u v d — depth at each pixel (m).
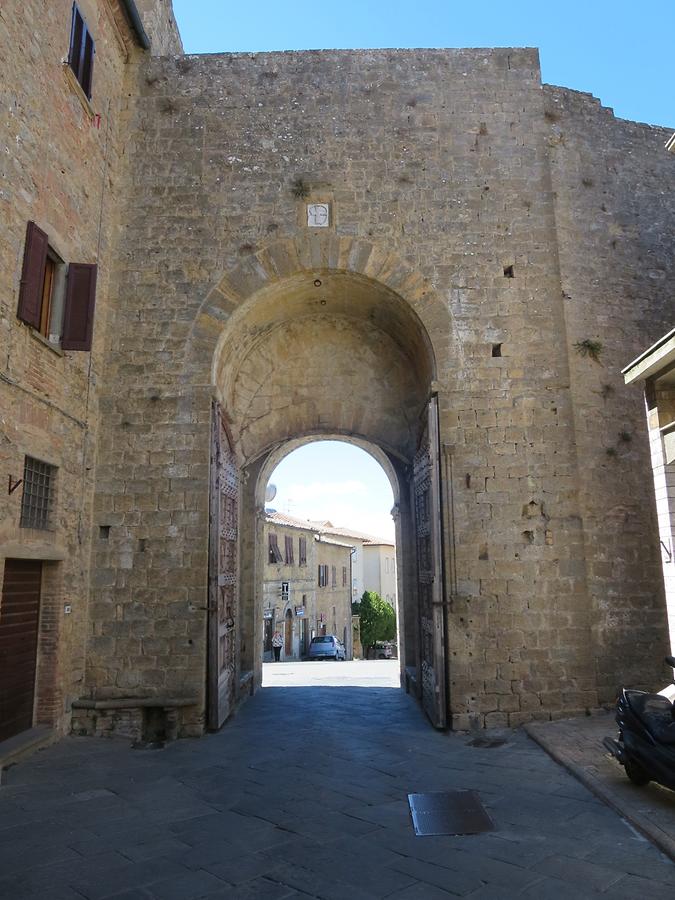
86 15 10.68
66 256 9.91
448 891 4.75
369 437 13.99
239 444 13.55
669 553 9.52
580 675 10.43
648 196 12.90
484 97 12.54
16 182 8.38
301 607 40.12
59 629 9.55
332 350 14.02
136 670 10.33
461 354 11.48
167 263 11.76
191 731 10.02
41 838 5.80
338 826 6.11
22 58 8.55
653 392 9.97
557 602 10.64
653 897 4.63
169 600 10.55
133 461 11.04
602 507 11.28
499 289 11.75
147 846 5.62
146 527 10.81
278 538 36.91
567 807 6.59
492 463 11.10
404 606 15.05
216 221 11.93
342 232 11.91
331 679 17.73
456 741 9.58
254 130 12.34
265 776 7.82
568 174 12.51
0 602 7.88
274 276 11.77
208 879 4.96
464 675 10.39
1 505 7.92
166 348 11.45
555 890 4.75
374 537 68.62
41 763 8.34
